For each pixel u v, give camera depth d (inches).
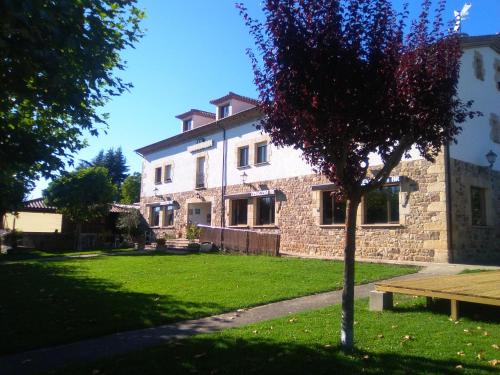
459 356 173.3
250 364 168.7
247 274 438.3
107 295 327.0
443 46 168.4
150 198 1158.3
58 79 179.2
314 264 514.0
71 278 428.1
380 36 167.6
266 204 796.0
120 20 250.1
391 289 265.4
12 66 173.0
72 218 1030.4
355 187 184.2
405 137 173.0
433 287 257.0
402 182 570.9
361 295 322.3
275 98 175.3
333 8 165.5
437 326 222.1
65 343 207.5
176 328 232.4
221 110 940.6
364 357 173.3
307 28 167.0
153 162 1163.9
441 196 531.8
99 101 241.6
